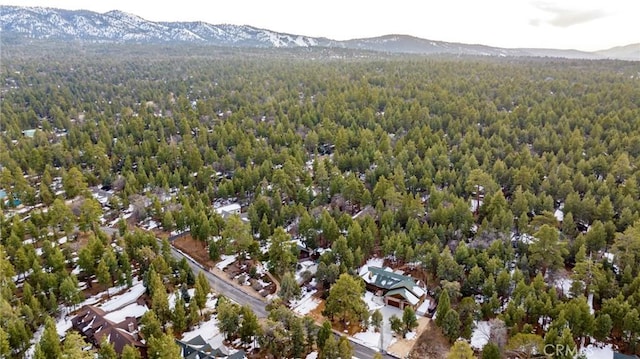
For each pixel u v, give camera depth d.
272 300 76.12
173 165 141.38
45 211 114.88
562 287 77.12
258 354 65.44
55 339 60.78
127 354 57.12
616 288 70.25
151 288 76.69
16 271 83.75
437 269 79.38
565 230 90.06
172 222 103.38
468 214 94.19
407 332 69.38
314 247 91.88
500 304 72.12
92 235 91.00
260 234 95.94
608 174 111.56
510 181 115.94
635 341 62.91
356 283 70.38
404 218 97.81
